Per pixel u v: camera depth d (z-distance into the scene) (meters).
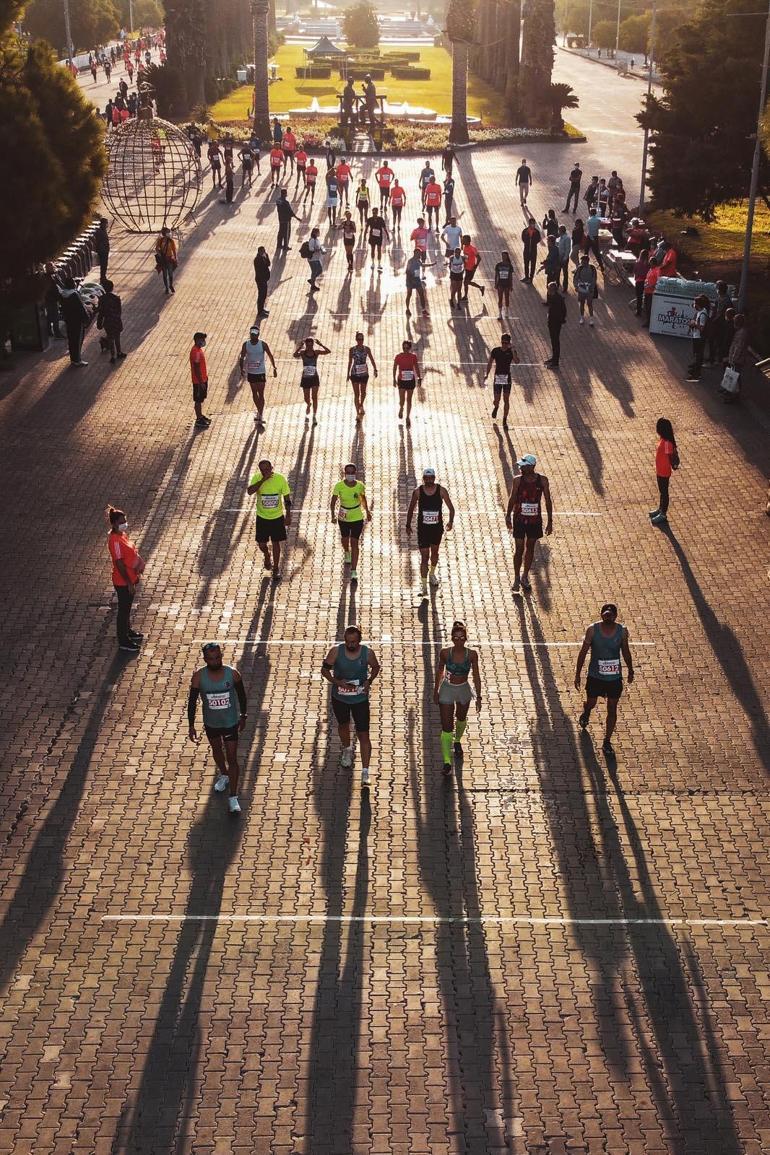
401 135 60.56
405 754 14.52
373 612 17.67
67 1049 10.38
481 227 42.44
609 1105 9.98
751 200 31.08
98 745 14.60
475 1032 10.64
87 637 16.92
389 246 40.19
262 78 61.25
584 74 100.88
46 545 19.48
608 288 35.81
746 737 14.90
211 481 21.92
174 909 11.98
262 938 11.64
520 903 12.15
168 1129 9.70
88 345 29.59
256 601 17.94
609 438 24.28
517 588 18.23
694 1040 10.61
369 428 24.59
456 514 20.81
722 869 12.67
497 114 70.50
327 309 32.91
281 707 15.38
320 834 13.10
